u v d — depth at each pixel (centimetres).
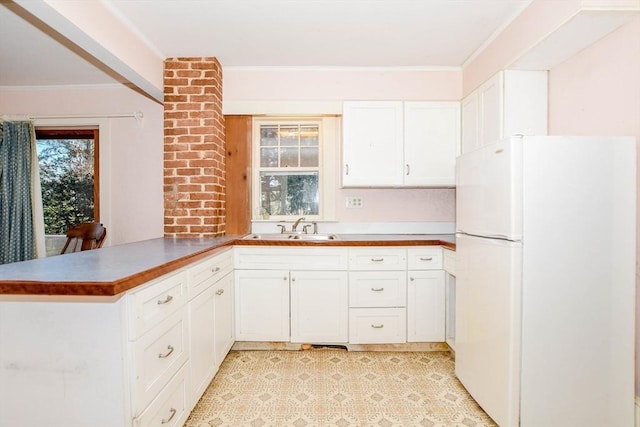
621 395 148
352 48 246
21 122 302
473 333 179
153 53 244
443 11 198
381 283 245
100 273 116
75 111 313
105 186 314
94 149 324
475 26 215
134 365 115
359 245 242
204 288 184
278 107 280
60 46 237
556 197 145
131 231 314
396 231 308
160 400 133
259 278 247
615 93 164
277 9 195
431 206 309
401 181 276
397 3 190
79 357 113
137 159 313
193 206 264
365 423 169
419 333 247
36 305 113
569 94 194
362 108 277
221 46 242
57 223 331
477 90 246
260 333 248
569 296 145
